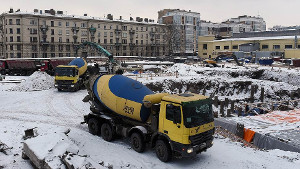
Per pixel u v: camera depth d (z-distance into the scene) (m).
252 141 15.59
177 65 51.91
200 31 126.56
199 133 10.46
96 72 34.25
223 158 11.59
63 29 84.25
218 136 14.96
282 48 74.81
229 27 137.38
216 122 18.70
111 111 13.75
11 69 47.09
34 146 10.23
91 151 12.11
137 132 12.18
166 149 10.91
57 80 28.33
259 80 43.91
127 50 98.31
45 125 15.94
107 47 93.38
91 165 9.05
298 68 51.78
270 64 58.69
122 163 10.94
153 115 11.63
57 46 83.50
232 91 40.44
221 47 88.31
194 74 45.62
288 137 14.48
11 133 14.14
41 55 81.12
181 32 114.00
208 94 38.59
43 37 81.19
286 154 12.33
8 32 77.56
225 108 33.56
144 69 51.12
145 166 10.74
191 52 113.25
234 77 47.12
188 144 10.16
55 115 19.12
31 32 79.19
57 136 11.08
